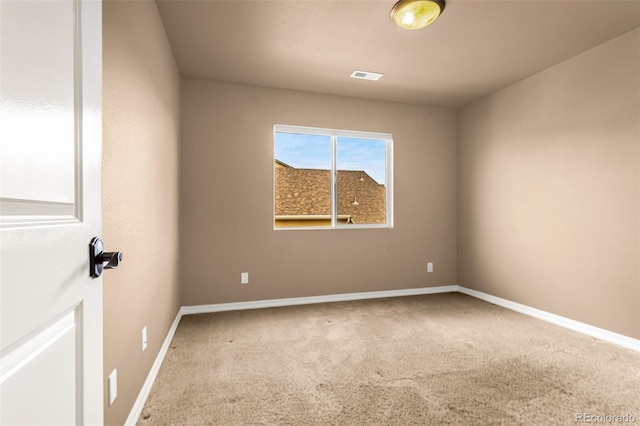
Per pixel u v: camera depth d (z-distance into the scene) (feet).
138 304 5.46
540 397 5.91
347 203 12.97
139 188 5.56
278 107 11.87
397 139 13.38
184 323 9.93
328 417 5.35
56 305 1.93
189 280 11.03
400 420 5.27
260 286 11.71
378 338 8.73
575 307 9.34
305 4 7.07
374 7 7.19
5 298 1.51
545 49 9.01
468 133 13.46
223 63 9.87
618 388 6.20
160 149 7.33
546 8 7.20
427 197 13.79
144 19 5.95
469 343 8.38
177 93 9.93
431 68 10.23
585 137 9.11
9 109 1.55
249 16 7.48
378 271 13.12
